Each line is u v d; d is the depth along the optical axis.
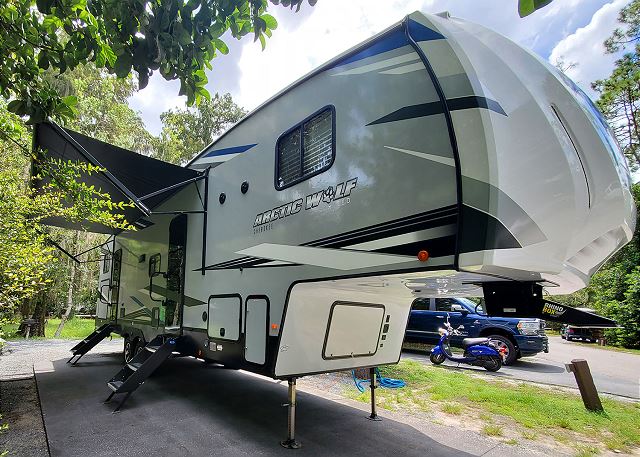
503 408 4.84
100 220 3.87
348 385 5.94
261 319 3.76
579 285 2.90
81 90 13.57
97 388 5.46
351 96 3.07
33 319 12.17
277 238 3.71
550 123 2.17
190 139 18.81
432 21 2.49
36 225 3.69
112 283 7.95
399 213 2.55
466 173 2.14
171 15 2.38
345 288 3.61
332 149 3.20
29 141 4.66
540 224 2.08
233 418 4.25
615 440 3.87
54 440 3.58
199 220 5.12
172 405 4.71
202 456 3.28
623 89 15.27
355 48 3.09
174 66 2.54
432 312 9.41
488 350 7.59
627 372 8.23
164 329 5.51
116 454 3.30
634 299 13.60
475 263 2.05
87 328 15.04
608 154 2.30
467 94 2.19
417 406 4.92
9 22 2.61
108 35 2.36
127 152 4.77
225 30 2.72
